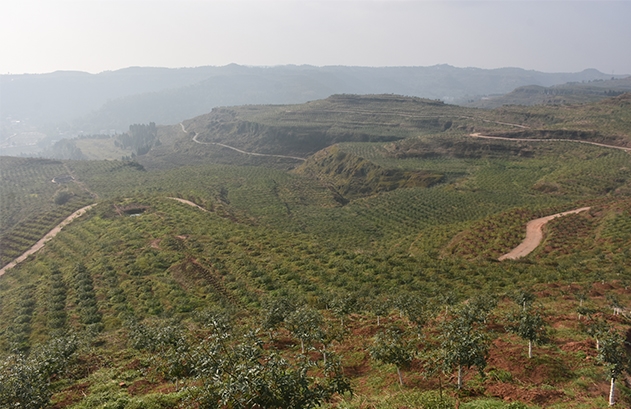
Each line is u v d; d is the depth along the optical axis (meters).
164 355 31.45
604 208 99.38
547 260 73.75
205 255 85.19
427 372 27.38
